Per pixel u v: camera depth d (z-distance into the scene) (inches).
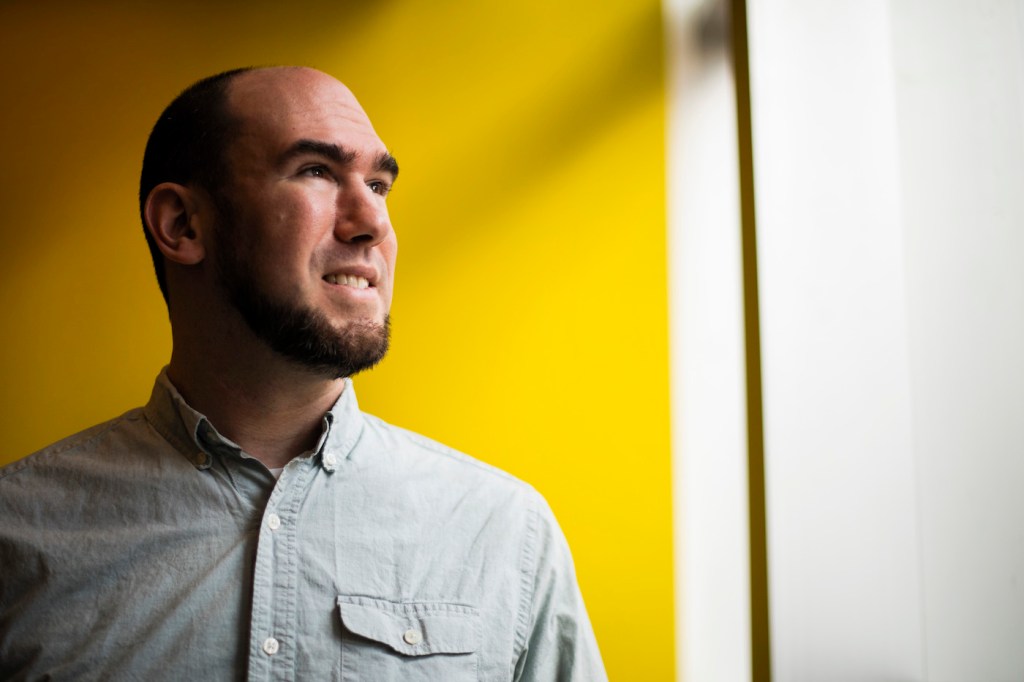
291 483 47.6
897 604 48.9
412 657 45.3
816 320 51.5
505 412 67.7
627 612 65.2
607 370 67.7
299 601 44.9
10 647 43.9
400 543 48.4
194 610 44.0
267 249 47.3
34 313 72.2
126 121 73.7
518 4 72.2
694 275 69.0
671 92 70.8
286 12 73.5
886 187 51.9
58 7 75.4
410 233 69.7
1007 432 43.6
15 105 74.6
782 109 53.0
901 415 49.9
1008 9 43.4
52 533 46.5
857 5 53.6
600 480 66.6
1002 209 43.8
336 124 50.0
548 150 70.4
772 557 49.3
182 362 51.4
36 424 71.2
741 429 67.4
